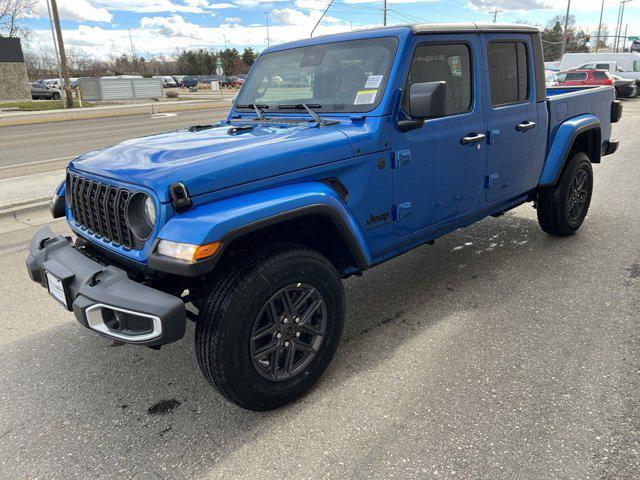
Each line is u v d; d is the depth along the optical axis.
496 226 5.79
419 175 3.32
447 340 3.36
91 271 2.51
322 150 2.79
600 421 2.53
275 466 2.34
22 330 3.73
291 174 2.67
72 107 29.23
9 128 19.05
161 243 2.28
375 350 3.28
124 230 2.55
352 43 3.36
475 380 2.91
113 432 2.63
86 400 2.91
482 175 3.87
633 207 6.28
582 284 4.11
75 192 2.99
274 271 2.48
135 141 3.17
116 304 2.28
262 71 3.88
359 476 2.26
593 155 5.36
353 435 2.52
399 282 4.34
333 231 2.91
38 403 2.89
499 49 3.87
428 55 3.29
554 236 5.30
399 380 2.94
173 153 2.66
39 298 4.23
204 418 2.71
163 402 2.87
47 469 2.39
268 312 2.58
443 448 2.39
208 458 2.42
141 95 34.69
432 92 2.79
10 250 5.31
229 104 29.16
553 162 4.62
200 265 2.18
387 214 3.20
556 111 4.61
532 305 3.79
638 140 11.59
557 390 2.78
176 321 2.23
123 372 3.18
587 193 5.22
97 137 15.29
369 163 3.00
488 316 3.66
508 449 2.37
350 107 3.18
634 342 3.23
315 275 2.68
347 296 4.12
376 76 3.13
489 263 4.66
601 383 2.83
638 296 3.86
